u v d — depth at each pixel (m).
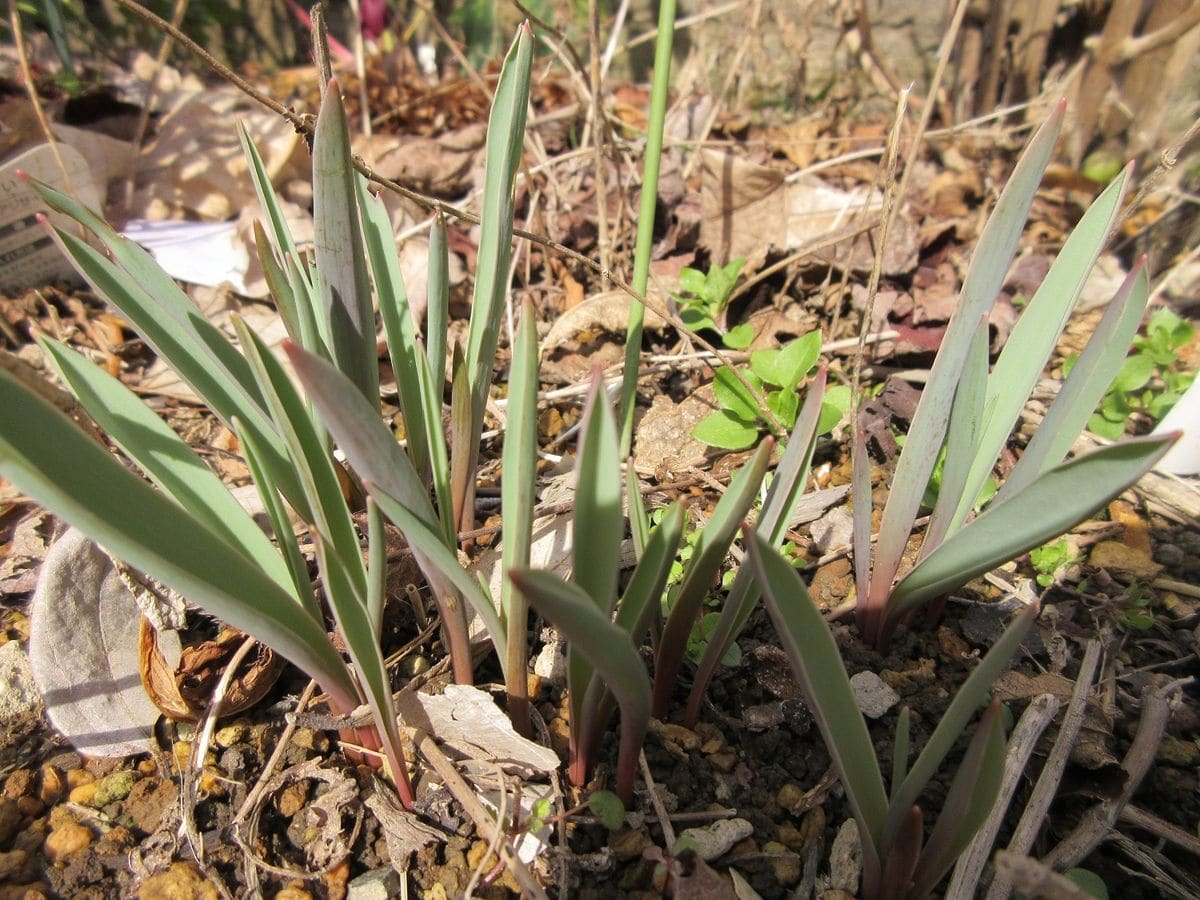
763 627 0.24
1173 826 0.20
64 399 0.27
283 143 0.40
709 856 0.20
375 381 0.21
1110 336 0.18
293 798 0.21
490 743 0.20
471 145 0.44
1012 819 0.20
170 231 0.38
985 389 0.19
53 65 0.44
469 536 0.25
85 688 0.22
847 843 0.20
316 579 0.24
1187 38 0.40
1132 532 0.28
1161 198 0.43
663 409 0.32
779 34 0.51
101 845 0.20
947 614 0.25
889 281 0.37
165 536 0.15
